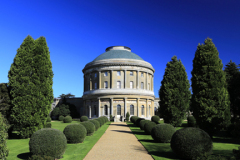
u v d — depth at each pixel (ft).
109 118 189.88
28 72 80.43
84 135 69.51
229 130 81.15
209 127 78.18
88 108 210.38
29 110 77.36
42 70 82.53
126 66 196.44
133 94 191.42
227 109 76.84
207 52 82.28
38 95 79.56
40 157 41.09
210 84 78.59
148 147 62.03
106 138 81.46
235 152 38.83
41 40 85.81
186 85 105.50
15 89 78.07
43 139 44.88
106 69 197.77
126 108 189.16
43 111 81.00
